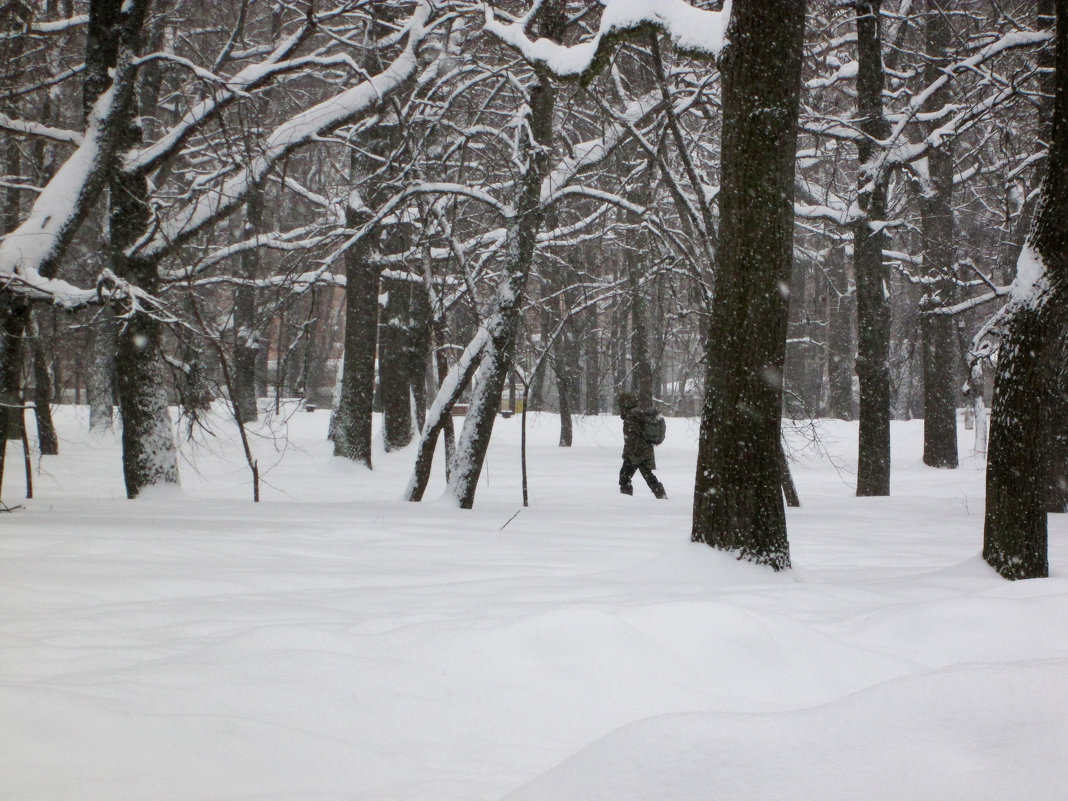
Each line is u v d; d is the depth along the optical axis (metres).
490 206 14.21
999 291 15.14
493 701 3.50
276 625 4.35
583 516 12.66
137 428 14.27
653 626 4.23
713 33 7.82
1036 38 14.62
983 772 1.84
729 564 6.75
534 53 10.41
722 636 4.18
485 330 14.09
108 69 13.36
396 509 12.84
